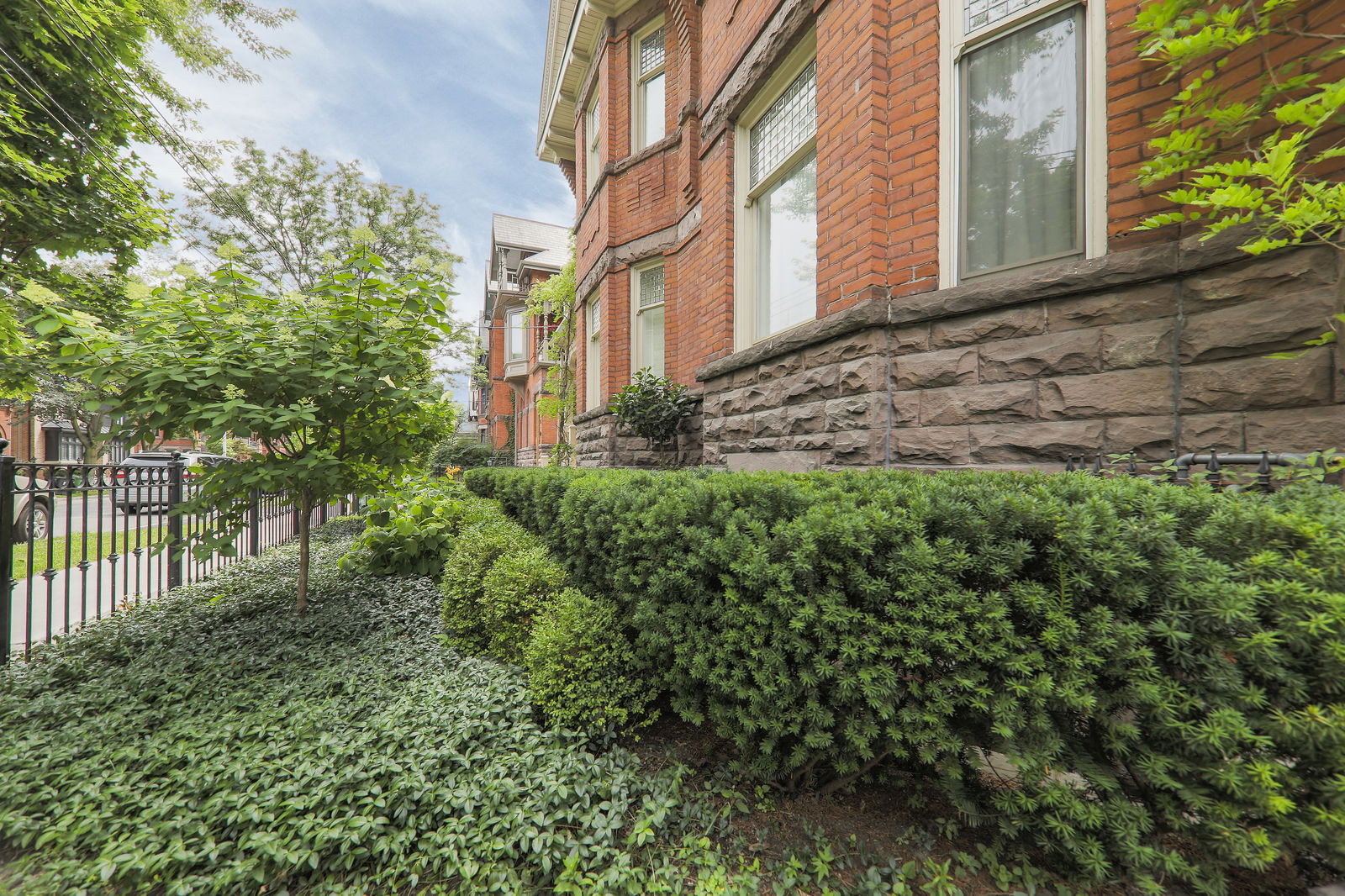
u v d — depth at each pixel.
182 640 3.59
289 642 3.54
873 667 1.74
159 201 8.63
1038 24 3.27
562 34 11.41
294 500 4.32
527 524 5.50
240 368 3.35
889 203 3.65
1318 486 1.74
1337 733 1.25
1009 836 1.81
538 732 2.38
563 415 13.32
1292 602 1.32
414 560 5.18
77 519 13.66
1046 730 1.57
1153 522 1.50
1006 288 3.07
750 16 5.30
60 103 7.57
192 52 11.11
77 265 13.59
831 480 2.52
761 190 5.63
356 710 2.58
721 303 5.87
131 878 1.73
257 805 1.90
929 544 1.73
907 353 3.50
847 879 1.76
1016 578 1.68
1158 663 1.50
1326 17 2.15
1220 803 1.37
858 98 3.77
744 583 1.98
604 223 9.14
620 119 9.04
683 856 1.83
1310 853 1.44
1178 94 2.49
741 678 2.05
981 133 3.47
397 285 3.80
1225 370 2.45
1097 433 2.79
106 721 2.51
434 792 2.01
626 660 2.65
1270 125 2.35
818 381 4.10
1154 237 2.71
